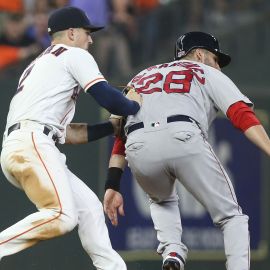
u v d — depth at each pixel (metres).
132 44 34.88
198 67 20.38
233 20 35.78
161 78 20.36
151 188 20.66
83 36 20.97
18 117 20.08
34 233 19.33
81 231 20.53
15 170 19.80
